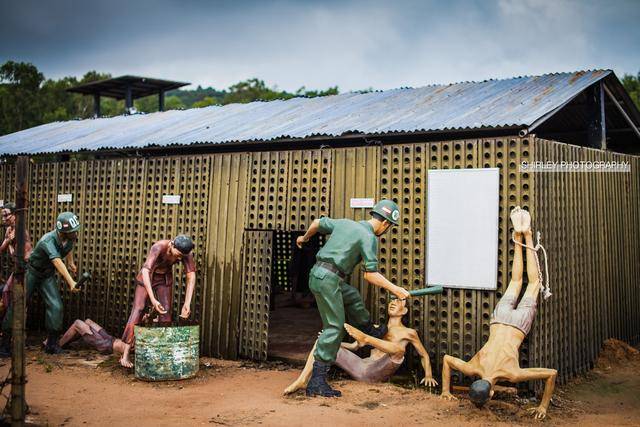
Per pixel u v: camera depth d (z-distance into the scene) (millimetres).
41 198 11406
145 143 10258
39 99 34531
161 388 7324
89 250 10672
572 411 6625
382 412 6320
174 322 8711
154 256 8234
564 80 9383
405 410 6383
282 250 15523
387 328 7602
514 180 7098
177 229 9656
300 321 11625
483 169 7227
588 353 8422
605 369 8508
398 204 7828
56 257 9023
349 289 7527
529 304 6703
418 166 7711
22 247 5379
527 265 6891
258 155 8953
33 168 11531
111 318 10297
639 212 10805
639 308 10594
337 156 8297
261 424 5926
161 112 14094
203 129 10836
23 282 5371
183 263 8617
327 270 7051
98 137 12062
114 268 10328
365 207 8039
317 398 6809
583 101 10289
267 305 8664
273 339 9852
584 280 8375
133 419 6090
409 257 7719
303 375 7125
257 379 7777
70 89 21000
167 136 10672
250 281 8852
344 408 6449
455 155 7465
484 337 7168
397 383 7422
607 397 7320
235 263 9016
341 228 7203
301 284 15023
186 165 9648
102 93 21703
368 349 7973
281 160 8750
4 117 33312
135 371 7727
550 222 7383
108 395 6996
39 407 6461
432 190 7535
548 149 7410
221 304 9086
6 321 9227
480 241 7215
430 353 7520
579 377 8047
